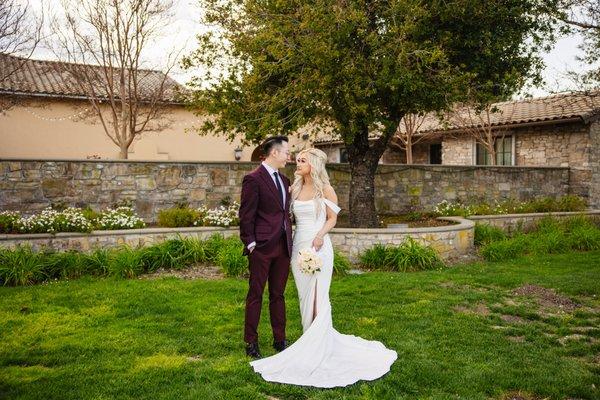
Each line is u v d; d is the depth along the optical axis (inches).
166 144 716.0
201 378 151.0
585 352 176.6
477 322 209.3
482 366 161.2
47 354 170.7
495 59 390.6
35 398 136.6
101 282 282.2
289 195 180.2
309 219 175.0
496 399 140.5
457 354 172.1
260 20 354.9
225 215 399.9
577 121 605.9
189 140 733.3
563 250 403.2
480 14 356.5
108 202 434.0
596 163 614.2
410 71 332.2
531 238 420.8
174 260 316.8
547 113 641.0
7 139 617.9
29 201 409.1
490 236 417.4
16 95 568.7
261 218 174.1
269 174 175.8
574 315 224.5
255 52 353.7
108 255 314.0
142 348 176.4
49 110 634.2
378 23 358.3
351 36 345.7
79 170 423.8
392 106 388.2
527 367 161.5
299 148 799.7
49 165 414.3
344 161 824.3
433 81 347.9
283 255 176.1
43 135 634.2
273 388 145.7
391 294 256.4
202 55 378.0
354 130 342.6
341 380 150.9
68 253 312.2
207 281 282.4
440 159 786.2
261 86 363.3
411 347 178.1
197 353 174.4
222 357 168.7
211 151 754.8
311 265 163.9
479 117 645.3
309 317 172.7
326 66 323.3
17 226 339.3
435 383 149.0
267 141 176.7
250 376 152.9
